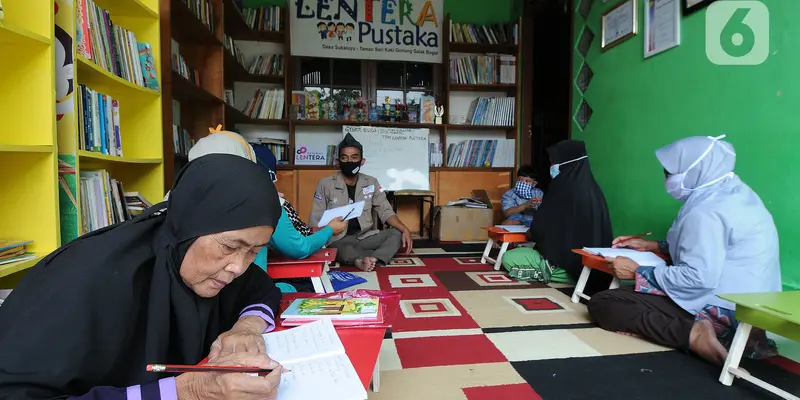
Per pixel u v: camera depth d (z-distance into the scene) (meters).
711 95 2.69
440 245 4.55
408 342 1.89
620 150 3.62
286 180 4.88
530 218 4.27
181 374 0.72
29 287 0.70
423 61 5.23
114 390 0.66
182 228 0.77
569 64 4.38
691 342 1.70
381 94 5.27
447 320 2.18
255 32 4.79
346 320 1.06
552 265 2.96
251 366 0.72
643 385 1.51
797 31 2.18
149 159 2.20
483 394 1.44
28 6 1.44
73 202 1.61
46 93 1.46
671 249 2.01
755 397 1.43
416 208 5.21
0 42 1.42
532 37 5.18
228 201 0.75
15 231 1.48
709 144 1.92
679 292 1.84
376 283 2.94
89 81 1.93
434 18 5.24
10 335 0.64
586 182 2.92
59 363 0.64
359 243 3.49
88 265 0.71
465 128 5.32
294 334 0.96
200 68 3.53
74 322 0.66
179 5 2.62
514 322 2.15
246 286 1.11
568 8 4.46
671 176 2.03
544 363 1.68
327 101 5.02
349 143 3.65
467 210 4.80
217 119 3.52
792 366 1.66
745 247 1.77
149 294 0.79
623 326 1.96
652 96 3.23
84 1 1.69
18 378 0.61
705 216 1.78
